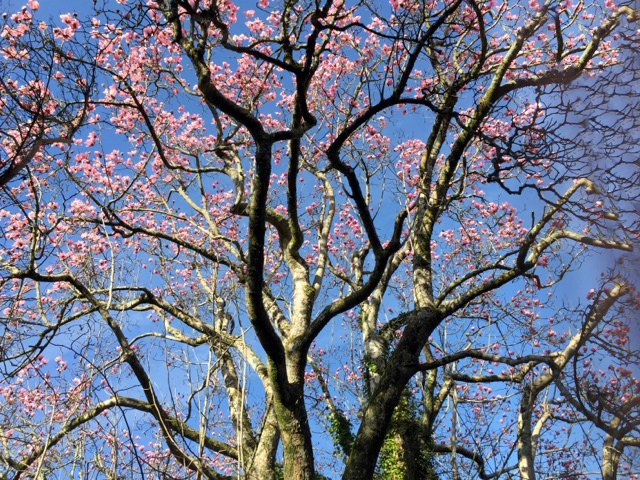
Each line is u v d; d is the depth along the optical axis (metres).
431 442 10.48
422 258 9.60
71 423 6.53
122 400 9.24
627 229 2.70
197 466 5.71
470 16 10.59
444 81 9.19
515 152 7.25
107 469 5.90
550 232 9.59
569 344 8.35
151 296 10.15
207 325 10.02
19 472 7.02
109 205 9.63
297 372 9.06
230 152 11.89
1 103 6.93
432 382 11.22
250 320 8.31
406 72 7.78
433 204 9.66
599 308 4.32
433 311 8.88
